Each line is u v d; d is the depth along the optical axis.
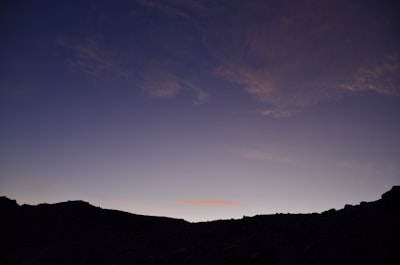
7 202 57.38
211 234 38.34
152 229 50.12
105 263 33.19
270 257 27.16
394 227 25.92
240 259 27.50
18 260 38.22
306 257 25.92
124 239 42.94
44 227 50.25
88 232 49.50
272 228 35.78
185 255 31.84
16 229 48.53
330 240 27.53
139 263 31.42
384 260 21.56
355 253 23.77
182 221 57.50
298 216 39.22
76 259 36.34
